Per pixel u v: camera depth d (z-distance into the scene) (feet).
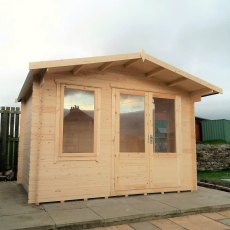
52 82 19.80
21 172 27.04
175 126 24.40
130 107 22.62
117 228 15.25
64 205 18.35
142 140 22.72
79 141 20.29
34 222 14.67
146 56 20.66
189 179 24.44
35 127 19.08
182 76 22.52
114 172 21.25
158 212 17.04
